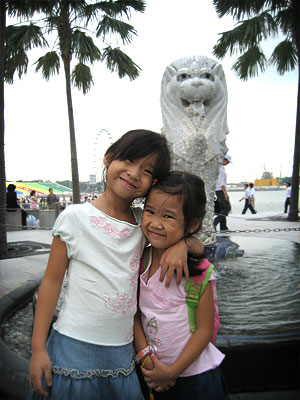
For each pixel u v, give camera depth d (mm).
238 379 1618
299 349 1653
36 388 1080
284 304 2193
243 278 2795
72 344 1139
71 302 1172
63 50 8438
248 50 8594
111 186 1222
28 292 3008
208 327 1187
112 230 1191
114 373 1151
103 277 1149
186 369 1206
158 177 1231
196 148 3441
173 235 1181
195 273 1198
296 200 9070
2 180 5320
